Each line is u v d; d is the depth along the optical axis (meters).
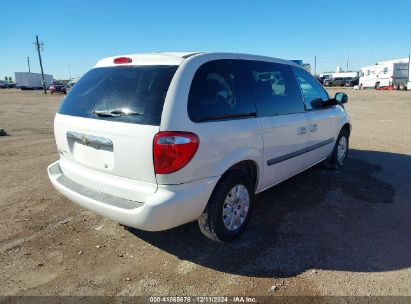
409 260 3.44
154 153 3.01
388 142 9.02
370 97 29.80
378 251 3.60
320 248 3.65
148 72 3.33
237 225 3.79
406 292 2.97
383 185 5.50
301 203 4.79
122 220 3.18
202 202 3.31
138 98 3.21
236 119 3.63
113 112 3.30
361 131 11.01
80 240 3.87
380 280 3.13
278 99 4.38
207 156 3.26
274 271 3.27
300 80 5.04
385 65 46.84
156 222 3.04
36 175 6.25
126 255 3.57
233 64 3.83
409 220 4.30
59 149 3.97
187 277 3.20
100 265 3.40
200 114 3.26
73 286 3.09
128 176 3.21
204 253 3.58
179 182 3.09
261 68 4.23
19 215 4.50
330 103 5.66
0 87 80.44
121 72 3.53
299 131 4.70
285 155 4.48
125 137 3.14
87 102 3.60
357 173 6.11
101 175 3.45
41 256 3.56
